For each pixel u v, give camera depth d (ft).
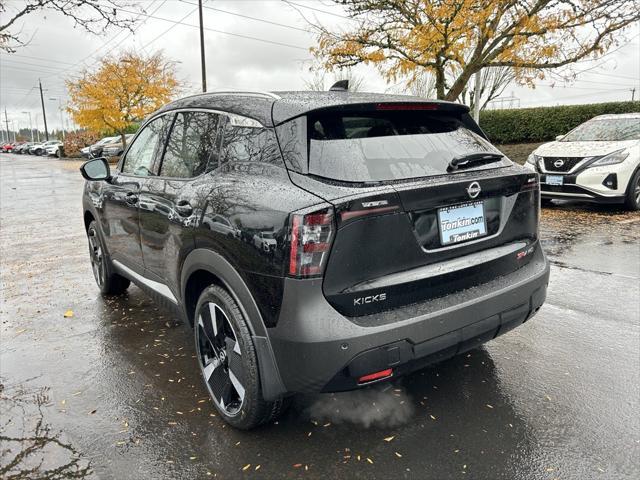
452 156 8.45
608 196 25.72
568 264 17.48
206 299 8.63
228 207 7.93
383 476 7.33
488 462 7.53
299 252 6.80
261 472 7.50
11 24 20.36
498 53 38.91
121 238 12.88
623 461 7.45
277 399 7.68
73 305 15.07
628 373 9.96
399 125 8.59
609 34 35.68
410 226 7.38
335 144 7.63
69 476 7.50
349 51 40.52
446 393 9.47
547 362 10.51
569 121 59.82
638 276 15.98
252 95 9.08
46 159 136.05
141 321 13.69
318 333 6.81
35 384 10.30
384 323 7.09
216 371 8.85
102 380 10.42
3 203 39.81
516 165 9.30
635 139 26.86
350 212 6.81
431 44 36.50
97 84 91.56
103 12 20.70
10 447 8.21
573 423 8.40
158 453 8.00
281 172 7.57
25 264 20.11
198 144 9.73
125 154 13.26
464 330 7.83
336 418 8.80
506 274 8.78
